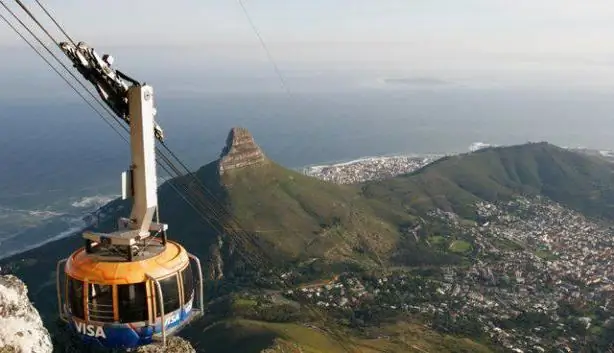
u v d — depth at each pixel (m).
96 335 13.51
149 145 13.72
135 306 13.40
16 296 18.58
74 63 13.14
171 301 13.88
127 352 19.08
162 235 14.66
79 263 13.80
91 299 13.38
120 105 13.82
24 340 17.52
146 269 13.56
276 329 159.00
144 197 13.86
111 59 13.39
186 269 14.63
